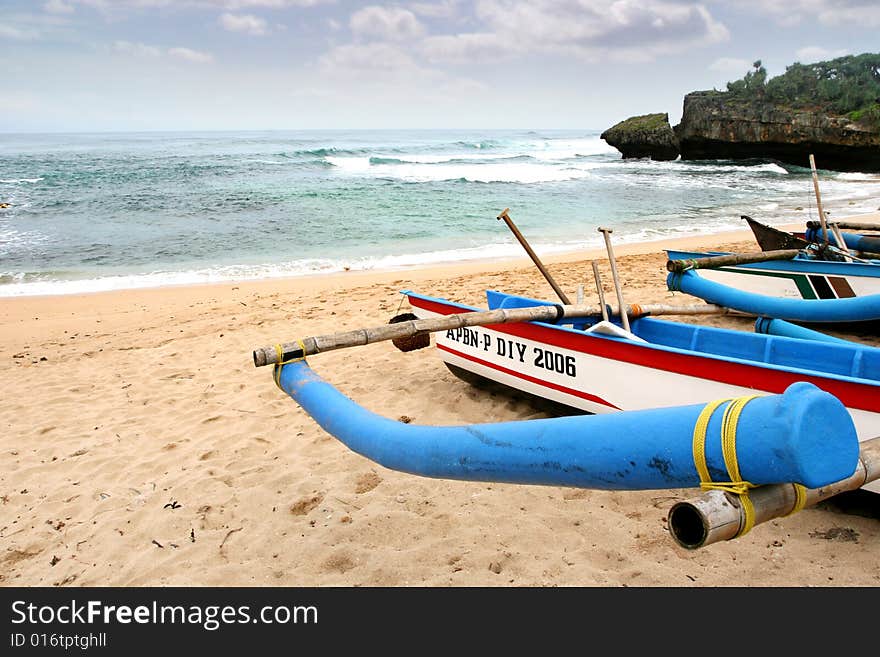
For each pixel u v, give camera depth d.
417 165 41.00
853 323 7.32
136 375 6.97
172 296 11.58
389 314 8.91
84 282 13.02
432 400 5.70
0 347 8.62
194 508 4.14
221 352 7.60
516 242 16.91
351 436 2.96
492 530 3.65
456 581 3.24
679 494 3.88
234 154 51.38
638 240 16.78
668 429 1.72
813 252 7.88
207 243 17.20
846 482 1.96
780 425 1.48
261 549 3.66
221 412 5.74
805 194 26.52
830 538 3.34
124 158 48.09
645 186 30.47
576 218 20.91
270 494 4.24
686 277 7.21
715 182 32.38
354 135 168.38
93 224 20.20
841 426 1.55
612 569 3.24
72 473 4.76
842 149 35.81
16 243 17.27
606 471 1.86
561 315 4.99
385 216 21.45
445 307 5.78
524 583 3.19
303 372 3.72
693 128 41.75
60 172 36.25
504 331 5.24
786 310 6.20
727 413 1.62
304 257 15.34
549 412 5.21
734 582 3.08
